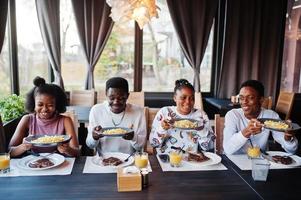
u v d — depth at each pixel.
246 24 4.50
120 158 1.63
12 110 3.02
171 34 4.66
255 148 1.70
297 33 4.68
